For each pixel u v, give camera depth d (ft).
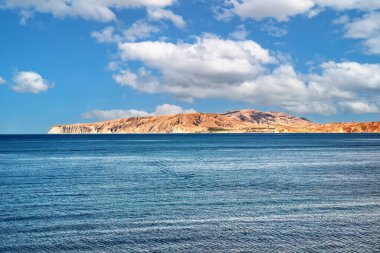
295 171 200.64
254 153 355.97
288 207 107.65
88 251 72.64
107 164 246.27
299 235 81.76
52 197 123.85
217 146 499.51
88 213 100.83
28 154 347.36
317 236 81.05
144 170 208.54
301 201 116.06
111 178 172.76
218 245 75.92
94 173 193.16
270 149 421.59
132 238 79.97
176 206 109.29
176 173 193.16
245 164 243.81
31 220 93.91
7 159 287.69
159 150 413.18
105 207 108.17
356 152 359.87
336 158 289.33
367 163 246.47
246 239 79.30
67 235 81.97
